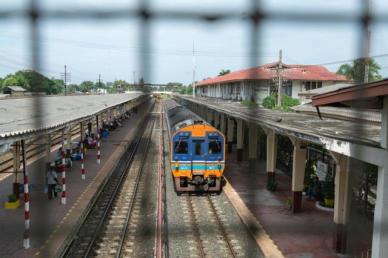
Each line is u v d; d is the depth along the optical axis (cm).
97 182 1528
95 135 2881
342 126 1032
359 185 1147
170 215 1196
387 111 608
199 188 1440
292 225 1079
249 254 896
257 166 1983
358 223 1066
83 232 1024
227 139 2430
